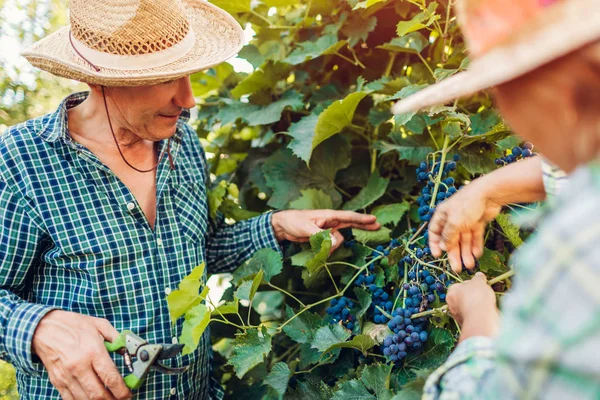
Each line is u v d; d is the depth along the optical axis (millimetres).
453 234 1153
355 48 1853
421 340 1369
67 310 1482
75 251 1457
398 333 1367
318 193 1770
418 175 1551
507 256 1551
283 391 1490
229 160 2127
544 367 584
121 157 1546
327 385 1563
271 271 1623
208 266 1844
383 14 1758
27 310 1366
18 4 2861
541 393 590
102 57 1360
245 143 2102
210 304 1399
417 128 1621
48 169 1458
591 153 657
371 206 1813
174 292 1319
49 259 1480
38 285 1517
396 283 1552
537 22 629
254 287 1441
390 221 1631
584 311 566
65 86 3041
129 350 1275
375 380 1357
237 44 1549
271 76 1878
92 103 1509
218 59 1436
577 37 587
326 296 1797
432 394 856
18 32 2861
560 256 590
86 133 1532
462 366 834
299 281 1880
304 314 1581
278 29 1912
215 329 1908
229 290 1807
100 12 1346
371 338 1393
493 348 842
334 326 1472
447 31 1602
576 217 598
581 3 603
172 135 1525
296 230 1681
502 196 1128
